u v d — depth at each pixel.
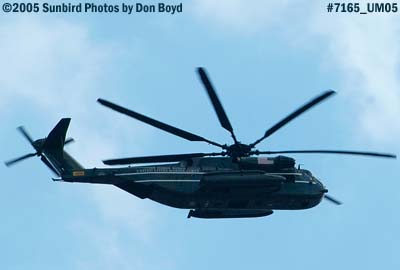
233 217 152.00
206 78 127.06
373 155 140.88
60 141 150.62
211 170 147.25
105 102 132.88
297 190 150.75
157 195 147.25
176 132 138.00
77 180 147.50
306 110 135.88
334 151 142.75
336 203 156.38
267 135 141.50
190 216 151.12
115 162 140.38
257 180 145.50
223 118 139.50
